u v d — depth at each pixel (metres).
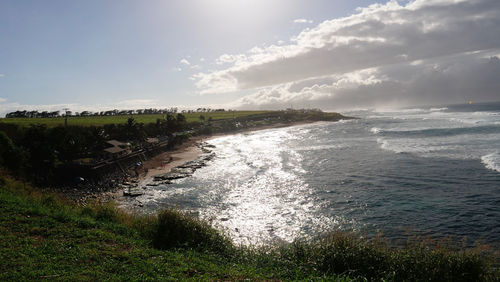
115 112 186.25
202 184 43.25
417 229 23.55
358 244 11.73
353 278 9.66
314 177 43.25
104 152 62.06
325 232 24.08
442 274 9.88
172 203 34.44
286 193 36.25
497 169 38.75
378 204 30.12
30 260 8.77
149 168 59.03
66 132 59.91
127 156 61.19
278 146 83.75
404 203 29.78
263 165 55.59
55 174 47.91
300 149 73.81
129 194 39.00
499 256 15.88
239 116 198.25
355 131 111.56
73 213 15.70
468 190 32.12
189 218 13.64
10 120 89.94
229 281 8.78
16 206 14.05
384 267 10.45
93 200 37.00
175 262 9.84
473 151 51.16
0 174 23.61
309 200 33.09
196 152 79.50
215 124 156.38
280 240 22.97
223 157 69.25
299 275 9.87
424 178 37.81
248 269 10.27
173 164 62.19
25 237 10.70
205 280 8.52
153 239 12.36
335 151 66.12
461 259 10.34
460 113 158.25
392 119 165.25
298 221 27.05
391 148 62.25
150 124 103.50
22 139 52.66
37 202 16.53
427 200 30.11
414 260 10.56
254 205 32.31
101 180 48.97
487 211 26.22
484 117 113.88
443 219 25.20
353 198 32.66
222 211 30.69
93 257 9.55
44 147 49.16
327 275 9.98
